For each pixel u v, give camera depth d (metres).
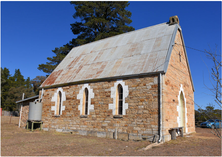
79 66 19.73
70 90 18.19
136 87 14.08
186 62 18.72
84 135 15.98
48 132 17.95
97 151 9.98
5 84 64.31
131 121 13.80
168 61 13.73
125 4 33.53
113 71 15.89
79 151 9.92
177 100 15.39
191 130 18.50
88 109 16.39
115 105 14.86
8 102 57.97
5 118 39.38
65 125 17.80
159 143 12.02
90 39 33.59
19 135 15.81
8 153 9.37
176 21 17.30
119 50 18.23
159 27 18.12
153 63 14.25
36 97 21.52
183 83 17.31
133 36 19.17
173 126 14.12
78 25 33.91
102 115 15.42
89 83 16.80
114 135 14.32
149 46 16.36
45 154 9.22
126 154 9.34
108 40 21.25
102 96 15.76
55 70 22.12
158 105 12.88
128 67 15.37
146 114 13.25
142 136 13.09
